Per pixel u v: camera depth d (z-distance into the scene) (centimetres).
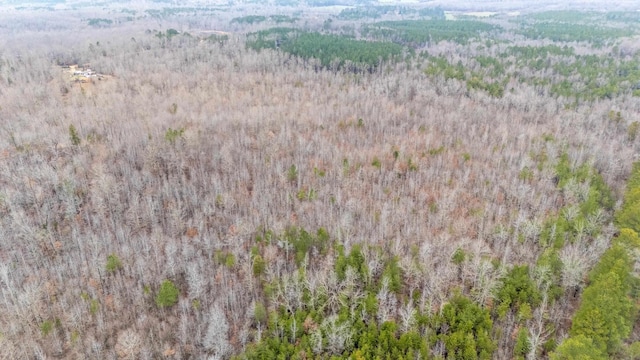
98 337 5191
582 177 7644
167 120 10406
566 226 6288
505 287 5188
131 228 7062
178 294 5659
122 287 5859
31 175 7769
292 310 5172
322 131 10344
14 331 5075
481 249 6112
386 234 6669
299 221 7075
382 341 4569
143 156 8638
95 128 9956
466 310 4806
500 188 8000
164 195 7706
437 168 8525
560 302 5281
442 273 5606
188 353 5028
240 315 5434
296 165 8725
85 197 7644
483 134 10275
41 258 6338
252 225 6925
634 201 6412
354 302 5131
